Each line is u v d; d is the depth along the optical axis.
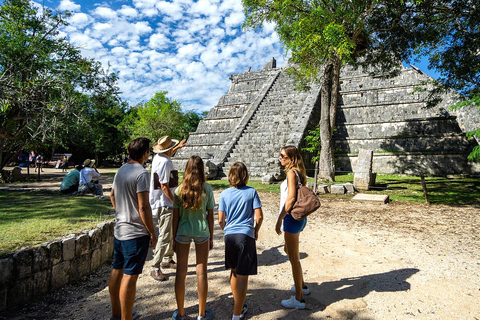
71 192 9.71
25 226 4.98
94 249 4.75
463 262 4.82
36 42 13.43
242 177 3.60
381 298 3.74
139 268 3.15
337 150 20.92
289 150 3.78
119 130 40.12
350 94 22.98
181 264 3.39
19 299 3.57
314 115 20.92
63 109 13.55
